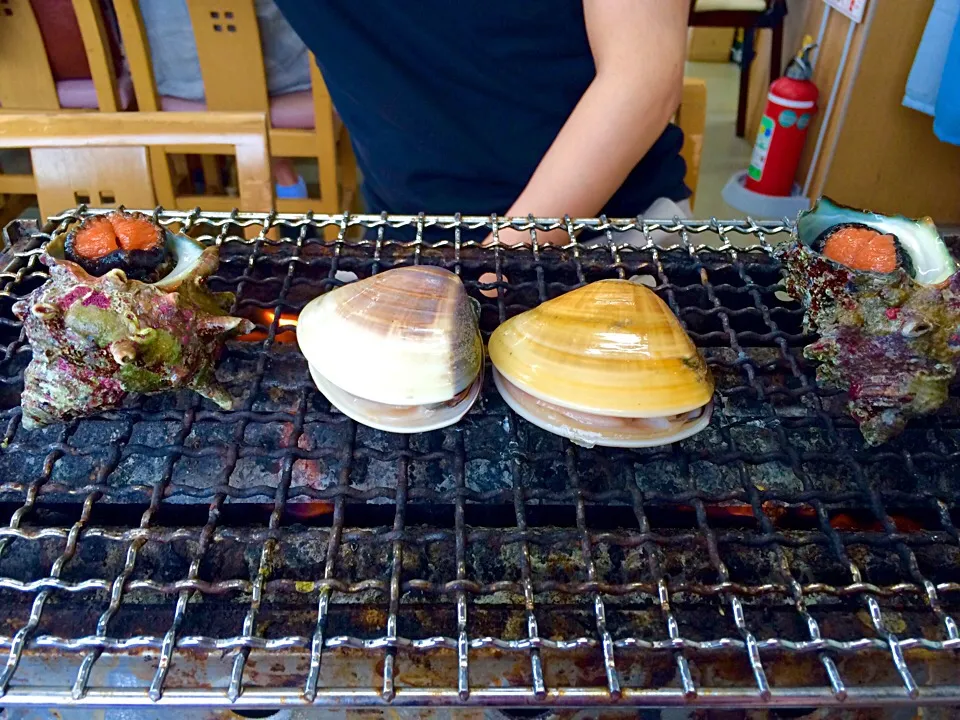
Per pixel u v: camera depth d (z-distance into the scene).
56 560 0.27
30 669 0.25
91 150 0.50
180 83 0.90
